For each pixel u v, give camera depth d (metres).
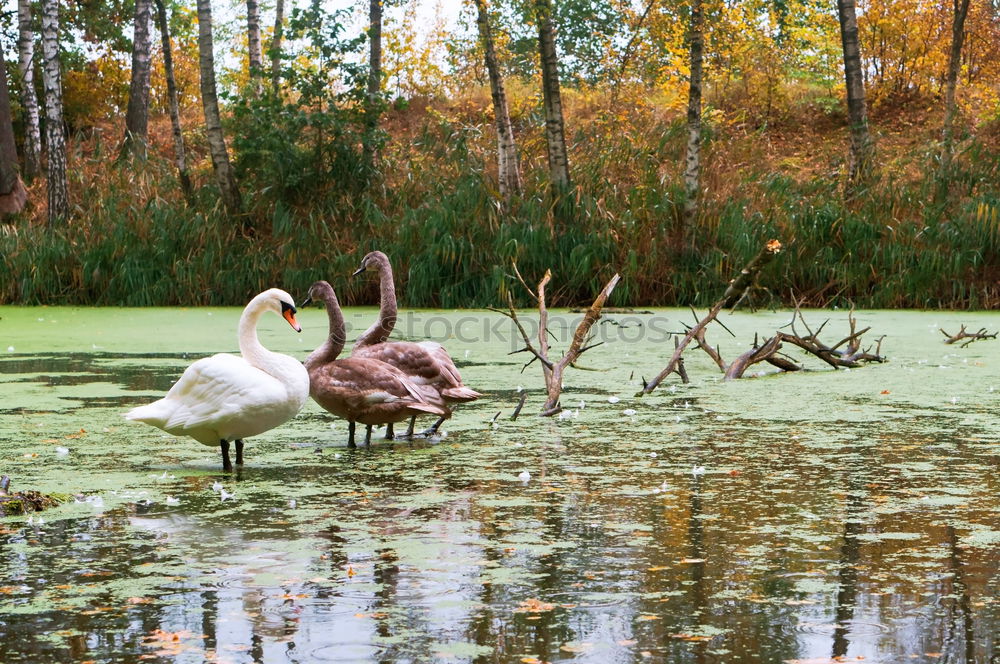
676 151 22.09
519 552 4.99
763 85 29.56
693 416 8.84
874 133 26.14
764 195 20.83
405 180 22.00
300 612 4.20
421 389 7.73
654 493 6.16
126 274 19.88
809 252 19.48
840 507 5.83
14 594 4.41
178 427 6.75
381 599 4.34
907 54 29.45
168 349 13.40
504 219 19.94
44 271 20.06
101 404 9.28
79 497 6.02
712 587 4.50
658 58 27.66
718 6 20.42
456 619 4.12
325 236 20.53
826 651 3.80
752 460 7.07
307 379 7.00
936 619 4.12
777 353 13.20
